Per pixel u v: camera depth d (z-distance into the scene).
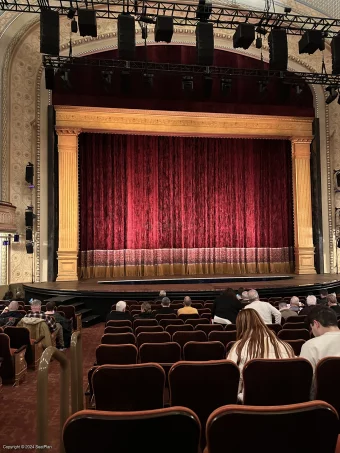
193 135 13.76
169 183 14.68
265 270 14.86
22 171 12.20
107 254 13.91
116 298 9.62
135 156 14.41
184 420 1.35
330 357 2.31
